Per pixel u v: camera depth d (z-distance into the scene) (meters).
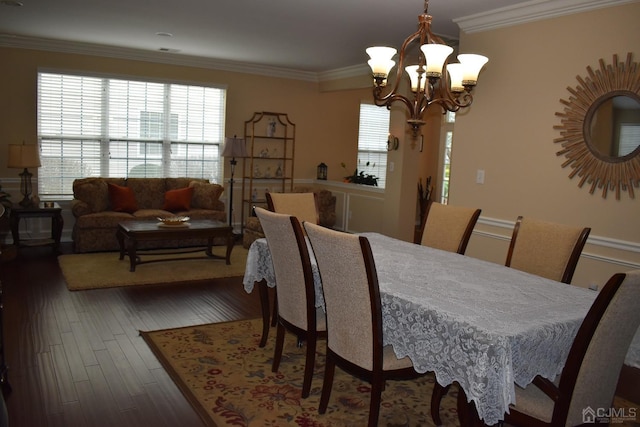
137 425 2.44
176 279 4.98
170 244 6.29
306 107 7.96
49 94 6.31
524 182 3.96
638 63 3.24
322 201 7.37
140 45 6.21
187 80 7.03
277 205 3.79
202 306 4.26
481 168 4.30
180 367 3.09
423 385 3.02
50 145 6.39
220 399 2.73
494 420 1.82
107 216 5.93
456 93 2.91
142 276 5.00
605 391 1.97
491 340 1.82
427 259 2.99
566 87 3.65
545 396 1.98
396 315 2.23
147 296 4.46
